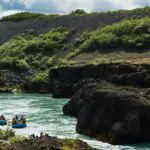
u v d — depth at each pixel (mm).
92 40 113438
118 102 45531
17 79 117000
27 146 36219
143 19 115562
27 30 147625
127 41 105250
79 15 144375
